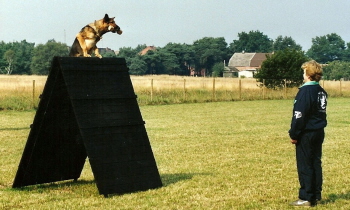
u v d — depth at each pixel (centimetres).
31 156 814
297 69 4241
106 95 779
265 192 784
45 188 837
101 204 708
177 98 3466
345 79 10825
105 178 751
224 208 688
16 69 12262
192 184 842
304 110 662
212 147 1307
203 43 14762
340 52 16362
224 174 934
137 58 12938
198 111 2697
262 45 16725
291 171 964
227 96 3747
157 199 733
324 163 1052
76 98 751
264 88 3994
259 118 2258
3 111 2689
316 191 695
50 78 769
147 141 804
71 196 769
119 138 775
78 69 768
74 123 817
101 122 763
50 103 785
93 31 841
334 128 1786
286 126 1891
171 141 1435
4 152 1250
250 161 1085
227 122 2061
